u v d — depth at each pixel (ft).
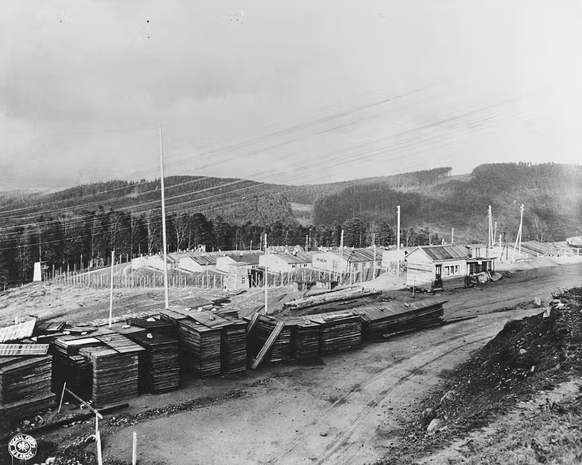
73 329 84.58
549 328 67.21
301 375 87.10
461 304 145.48
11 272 335.88
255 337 98.53
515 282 176.35
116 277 280.10
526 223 281.54
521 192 301.02
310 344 96.78
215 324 86.84
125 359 72.84
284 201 643.04
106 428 64.13
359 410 71.20
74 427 64.28
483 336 109.60
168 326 87.86
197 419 67.62
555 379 54.24
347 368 90.89
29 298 231.09
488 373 68.03
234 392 78.23
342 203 510.99
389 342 108.78
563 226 265.54
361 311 114.52
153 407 71.46
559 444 40.93
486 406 55.88
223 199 640.17
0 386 62.54
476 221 313.12
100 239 402.31
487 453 42.65
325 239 431.84
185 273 272.31
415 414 69.10
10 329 78.02
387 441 61.00
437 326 121.29
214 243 449.06
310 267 250.57
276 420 67.67
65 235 382.42
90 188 638.94
